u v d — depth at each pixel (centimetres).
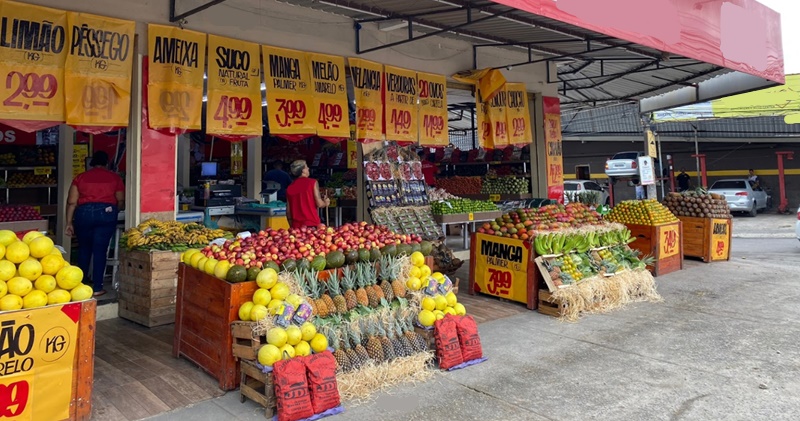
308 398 321
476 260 665
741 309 582
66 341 304
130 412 329
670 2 656
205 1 613
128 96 546
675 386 367
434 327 412
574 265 598
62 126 815
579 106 1365
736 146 2331
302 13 702
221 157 1287
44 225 627
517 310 593
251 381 353
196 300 408
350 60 735
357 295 399
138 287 542
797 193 2220
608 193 2284
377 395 358
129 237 545
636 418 319
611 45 790
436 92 842
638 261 656
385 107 771
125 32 545
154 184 588
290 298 360
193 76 588
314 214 621
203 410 334
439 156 1386
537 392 360
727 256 939
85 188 595
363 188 928
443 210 932
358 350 374
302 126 675
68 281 310
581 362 420
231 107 617
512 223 641
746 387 363
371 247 441
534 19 681
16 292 292
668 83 1080
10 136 857
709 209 922
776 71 861
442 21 710
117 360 427
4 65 475
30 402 290
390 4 625
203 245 556
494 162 1232
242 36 646
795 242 1244
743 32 789
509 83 926
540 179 1076
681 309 587
